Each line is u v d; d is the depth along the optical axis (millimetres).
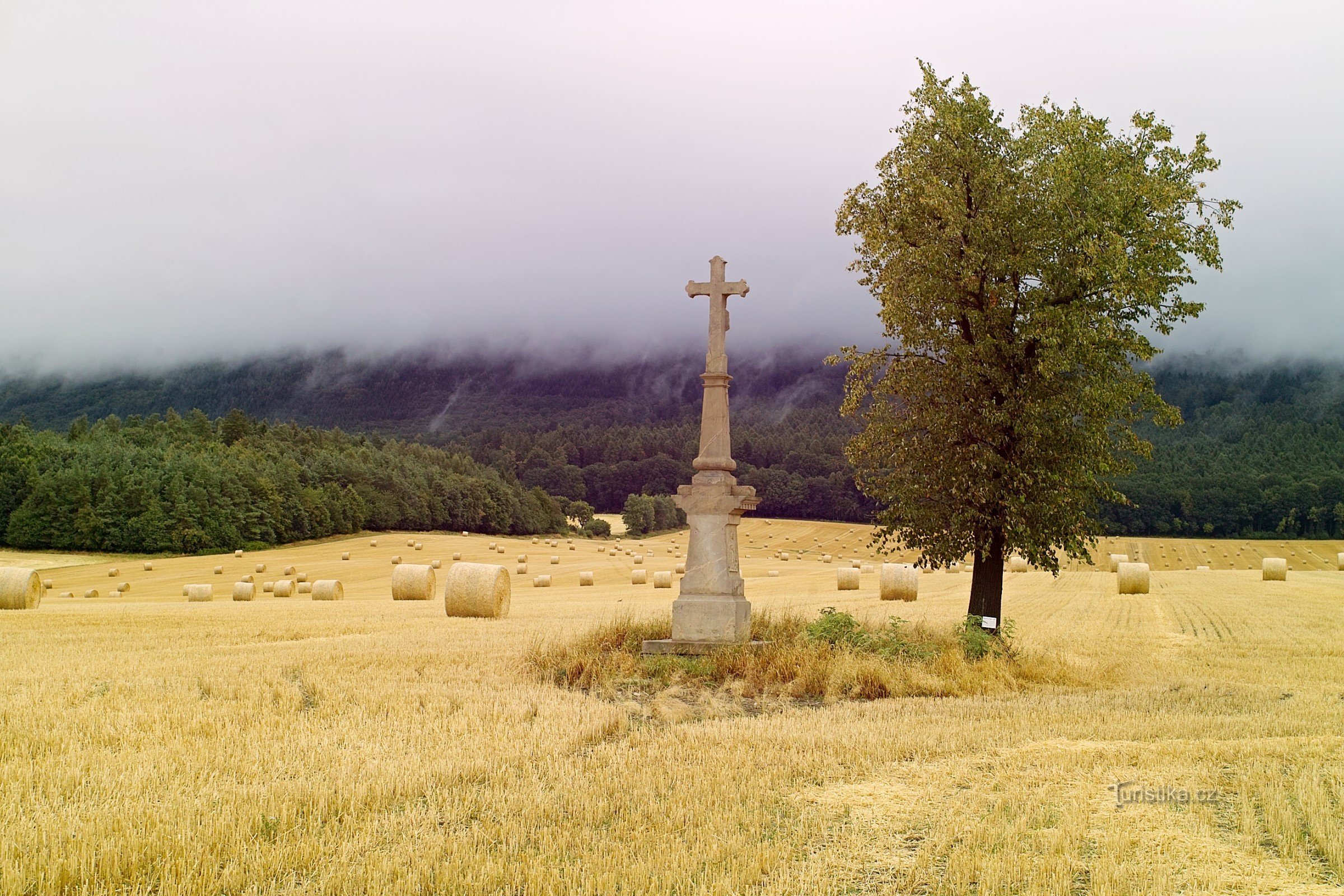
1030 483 15203
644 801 6914
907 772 7801
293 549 83688
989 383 16062
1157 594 35094
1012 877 5516
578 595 41656
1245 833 6262
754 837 6227
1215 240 15898
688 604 14594
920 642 14719
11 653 14578
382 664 13234
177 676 11875
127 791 6855
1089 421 15672
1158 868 5633
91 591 47000
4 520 77188
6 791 6828
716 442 15117
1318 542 95000
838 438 147125
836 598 35969
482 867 5586
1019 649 15398
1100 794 7156
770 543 101562
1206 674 13844
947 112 16062
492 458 175125
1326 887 5383
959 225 15945
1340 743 8664
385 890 5223
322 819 6496
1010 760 8164
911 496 16625
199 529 79688
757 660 13367
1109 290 15508
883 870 5770
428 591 35719
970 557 64062
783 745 8656
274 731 8898
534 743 8586
